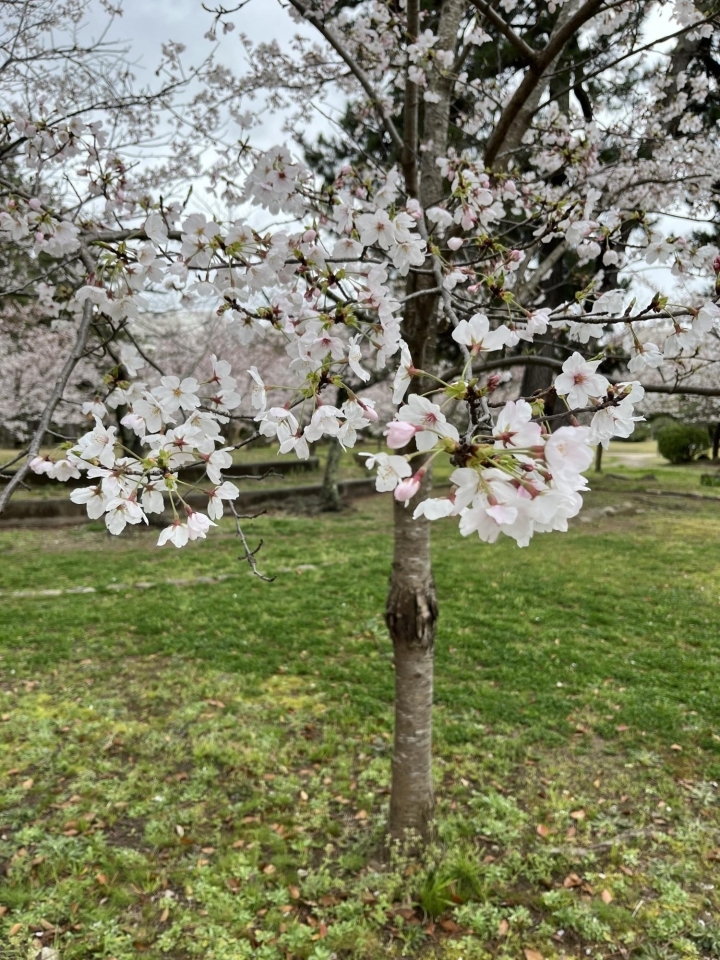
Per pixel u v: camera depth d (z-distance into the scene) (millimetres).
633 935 2244
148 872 2518
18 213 2098
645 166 3727
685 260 2074
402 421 799
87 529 9555
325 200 1874
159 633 5043
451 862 2523
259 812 2912
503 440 743
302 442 1252
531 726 3611
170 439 1307
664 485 15055
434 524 9375
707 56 4875
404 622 2504
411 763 2572
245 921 2309
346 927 2275
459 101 4367
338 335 1297
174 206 1844
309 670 4348
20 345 10594
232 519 10086
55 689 4113
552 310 1485
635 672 4297
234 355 11555
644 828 2799
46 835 2725
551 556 7465
